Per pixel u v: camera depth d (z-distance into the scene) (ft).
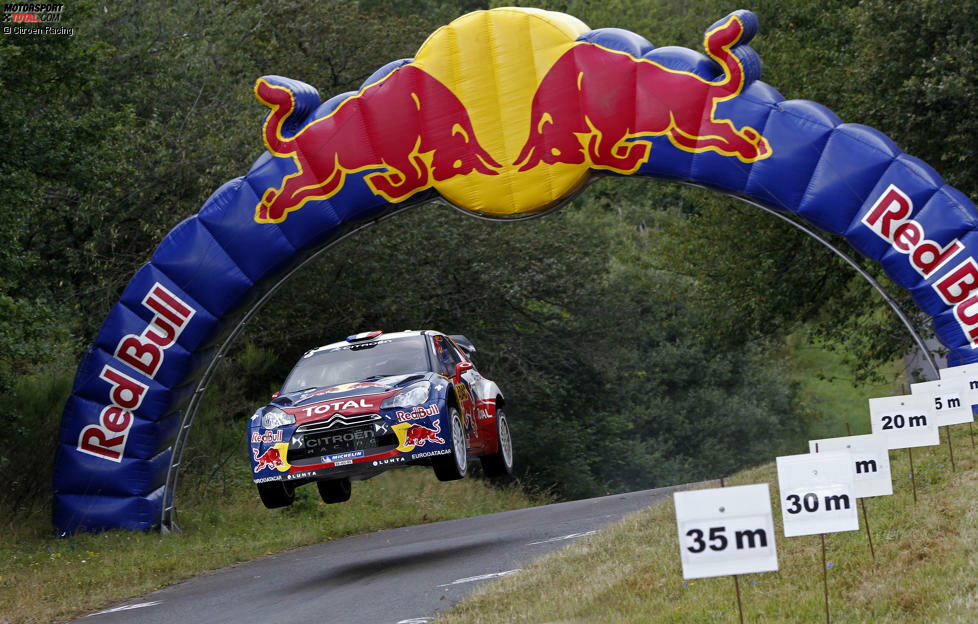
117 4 262.26
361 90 163.84
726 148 153.58
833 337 277.85
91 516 164.14
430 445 106.73
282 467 107.14
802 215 155.33
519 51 158.20
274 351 290.35
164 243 166.71
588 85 156.35
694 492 52.95
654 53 156.04
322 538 169.68
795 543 85.71
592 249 367.66
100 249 250.57
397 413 106.83
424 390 108.88
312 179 164.35
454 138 160.25
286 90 163.43
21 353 161.58
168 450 172.35
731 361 453.58
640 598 74.23
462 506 235.20
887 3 209.15
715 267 273.33
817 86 243.19
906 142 219.82
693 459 416.46
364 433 106.93
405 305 297.53
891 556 76.07
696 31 426.51
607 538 100.73
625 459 375.25
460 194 160.97
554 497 310.24
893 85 215.92
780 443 448.24
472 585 89.81
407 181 162.50
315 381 118.32
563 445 339.36
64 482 165.07
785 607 67.15
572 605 73.46
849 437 77.10
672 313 448.65
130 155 219.61
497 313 328.90
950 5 199.93
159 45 271.08
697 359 440.04
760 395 461.78
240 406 252.42
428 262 311.06
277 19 328.90
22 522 169.17
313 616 85.35
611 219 554.87
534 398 335.88
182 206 249.75
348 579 107.55
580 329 354.13
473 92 159.43
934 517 84.23
